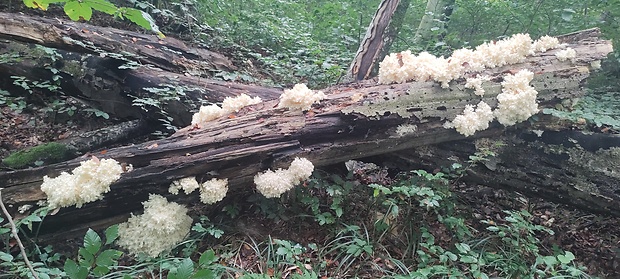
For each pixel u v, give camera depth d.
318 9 9.52
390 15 6.03
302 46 7.66
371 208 3.75
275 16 8.73
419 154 3.68
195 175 3.24
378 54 6.11
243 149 3.27
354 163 4.61
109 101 5.17
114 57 4.87
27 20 4.93
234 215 3.58
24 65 5.14
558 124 3.52
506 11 6.92
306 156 3.39
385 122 3.40
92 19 6.41
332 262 3.31
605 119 3.38
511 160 3.59
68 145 4.44
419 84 3.57
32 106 5.31
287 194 3.71
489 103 3.53
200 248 3.38
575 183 3.48
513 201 4.22
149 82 4.97
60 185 2.96
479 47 3.83
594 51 3.82
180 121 4.93
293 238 3.55
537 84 3.60
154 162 3.19
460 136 3.56
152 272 3.02
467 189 4.32
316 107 3.47
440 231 3.67
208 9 7.78
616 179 3.38
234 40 7.45
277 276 3.08
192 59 6.21
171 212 3.21
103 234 3.29
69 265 1.91
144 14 2.42
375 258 3.36
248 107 3.64
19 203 3.01
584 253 3.63
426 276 2.84
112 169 3.05
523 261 3.20
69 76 5.09
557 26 6.29
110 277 2.93
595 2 5.40
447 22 7.52
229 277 3.01
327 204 3.79
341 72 6.41
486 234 3.64
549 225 3.95
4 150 4.57
